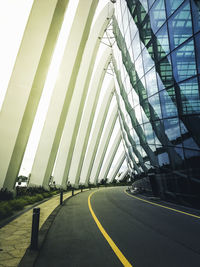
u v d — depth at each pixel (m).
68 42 21.16
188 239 4.62
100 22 27.53
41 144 21.12
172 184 11.40
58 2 13.24
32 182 20.45
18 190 14.41
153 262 3.29
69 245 4.19
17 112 12.66
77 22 20.80
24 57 12.90
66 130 27.23
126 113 21.14
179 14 9.46
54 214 7.98
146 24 13.08
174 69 10.23
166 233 5.16
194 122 9.01
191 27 8.70
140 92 15.34
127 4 16.75
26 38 12.93
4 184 12.06
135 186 20.47
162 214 8.05
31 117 13.66
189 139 9.48
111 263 3.25
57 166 26.84
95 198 15.32
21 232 5.12
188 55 9.04
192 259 3.42
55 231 5.39
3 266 3.02
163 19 10.90
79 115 27.55
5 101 12.66
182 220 6.84
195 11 8.39
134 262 3.29
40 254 3.65
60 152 27.08
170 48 10.43
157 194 13.90
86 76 27.19
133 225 6.11
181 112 9.94
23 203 9.95
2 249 3.83
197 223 6.35
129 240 4.55
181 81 9.72
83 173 41.03
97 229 5.62
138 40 14.70
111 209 9.48
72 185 32.50
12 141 12.42
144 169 16.39
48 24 13.07
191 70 8.91
